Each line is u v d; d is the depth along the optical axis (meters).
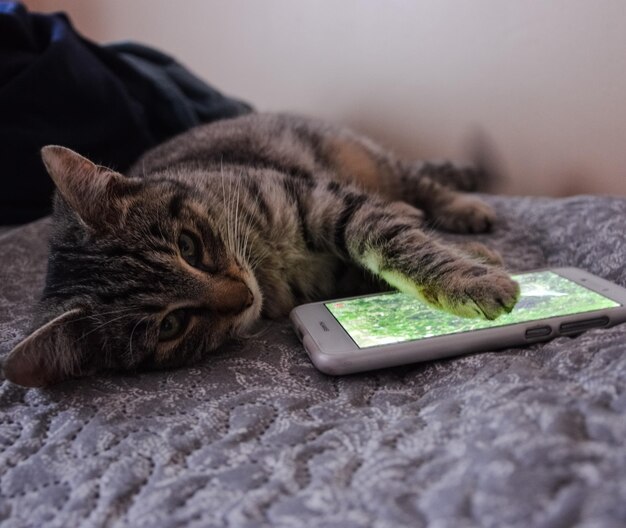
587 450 0.18
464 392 0.24
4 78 0.50
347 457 0.21
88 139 0.51
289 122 0.53
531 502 0.17
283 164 0.45
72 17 0.80
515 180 0.48
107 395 0.28
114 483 0.22
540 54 0.43
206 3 0.71
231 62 0.72
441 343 0.28
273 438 0.23
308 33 0.63
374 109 0.59
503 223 0.44
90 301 0.31
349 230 0.37
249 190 0.39
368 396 0.27
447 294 0.31
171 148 0.49
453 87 0.50
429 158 0.55
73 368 0.30
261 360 0.31
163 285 0.32
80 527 0.20
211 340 0.33
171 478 0.22
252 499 0.20
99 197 0.33
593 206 0.39
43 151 0.32
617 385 0.22
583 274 0.33
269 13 0.66
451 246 0.36
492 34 0.46
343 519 0.18
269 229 0.38
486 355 0.27
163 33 0.76
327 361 0.28
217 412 0.26
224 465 0.22
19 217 0.51
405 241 0.35
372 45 0.56
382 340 0.29
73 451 0.24
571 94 0.41
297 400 0.26
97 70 0.53
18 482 0.23
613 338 0.26
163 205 0.34
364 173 0.51
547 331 0.28
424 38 0.51
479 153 0.50
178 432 0.24
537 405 0.21
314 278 0.40
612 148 0.40
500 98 0.47
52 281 0.33
